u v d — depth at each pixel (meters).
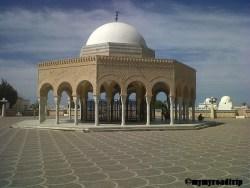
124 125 26.58
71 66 28.06
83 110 35.06
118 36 30.12
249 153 13.22
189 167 10.23
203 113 56.00
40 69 30.61
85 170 9.78
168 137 19.98
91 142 17.08
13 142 17.06
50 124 28.80
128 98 36.31
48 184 8.15
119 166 10.39
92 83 26.59
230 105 68.25
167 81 28.27
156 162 11.10
